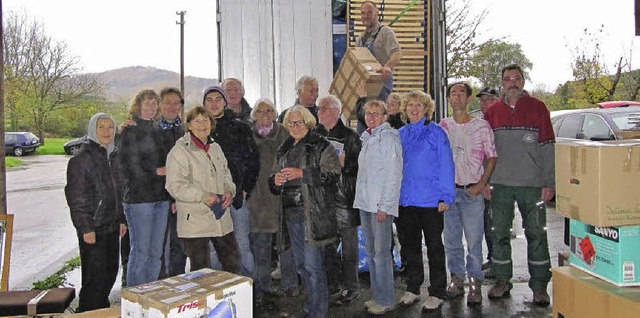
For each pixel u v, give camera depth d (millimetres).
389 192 3719
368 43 5098
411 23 5727
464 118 4223
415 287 4168
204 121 3664
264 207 4297
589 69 22094
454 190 3855
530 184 4059
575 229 3133
